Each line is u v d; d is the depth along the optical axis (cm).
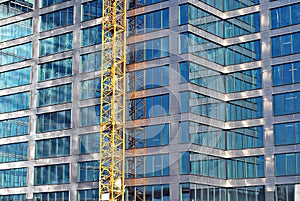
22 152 16075
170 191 13250
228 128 14350
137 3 14700
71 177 14988
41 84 16088
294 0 13812
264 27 14200
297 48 13625
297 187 12912
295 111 13412
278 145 13512
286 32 13825
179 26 13862
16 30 16912
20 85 16512
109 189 14088
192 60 13712
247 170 13888
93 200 14500
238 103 14350
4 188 16200
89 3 15600
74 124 15212
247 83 14288
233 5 14825
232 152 14188
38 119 15975
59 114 15600
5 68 16912
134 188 13875
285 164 13325
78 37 15625
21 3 16938
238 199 13925
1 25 17175
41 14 16500
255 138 13900
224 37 14838
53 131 15588
